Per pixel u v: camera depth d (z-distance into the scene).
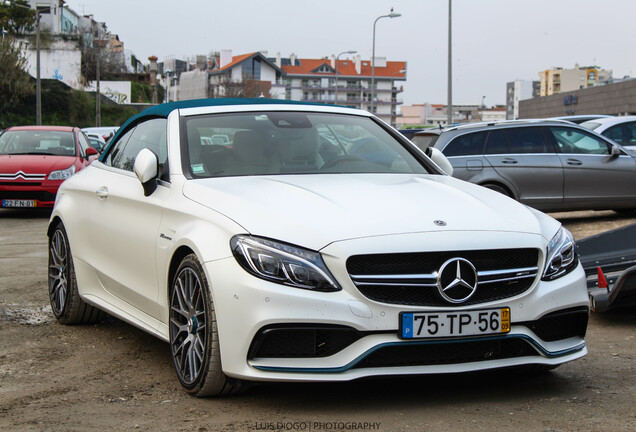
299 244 3.54
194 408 3.72
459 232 3.66
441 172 5.00
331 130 5.07
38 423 3.56
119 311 4.93
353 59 182.38
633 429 3.37
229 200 3.94
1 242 10.63
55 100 60.06
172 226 4.17
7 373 4.45
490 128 11.80
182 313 4.00
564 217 13.36
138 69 129.62
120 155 5.48
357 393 3.93
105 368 4.54
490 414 3.59
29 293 6.88
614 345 5.08
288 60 179.38
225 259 3.63
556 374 4.34
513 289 3.71
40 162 13.87
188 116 4.88
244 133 4.80
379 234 3.57
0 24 75.06
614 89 57.81
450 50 30.53
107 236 5.05
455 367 3.60
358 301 3.48
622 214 13.41
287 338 3.52
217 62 166.38
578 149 12.01
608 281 5.75
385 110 181.12
